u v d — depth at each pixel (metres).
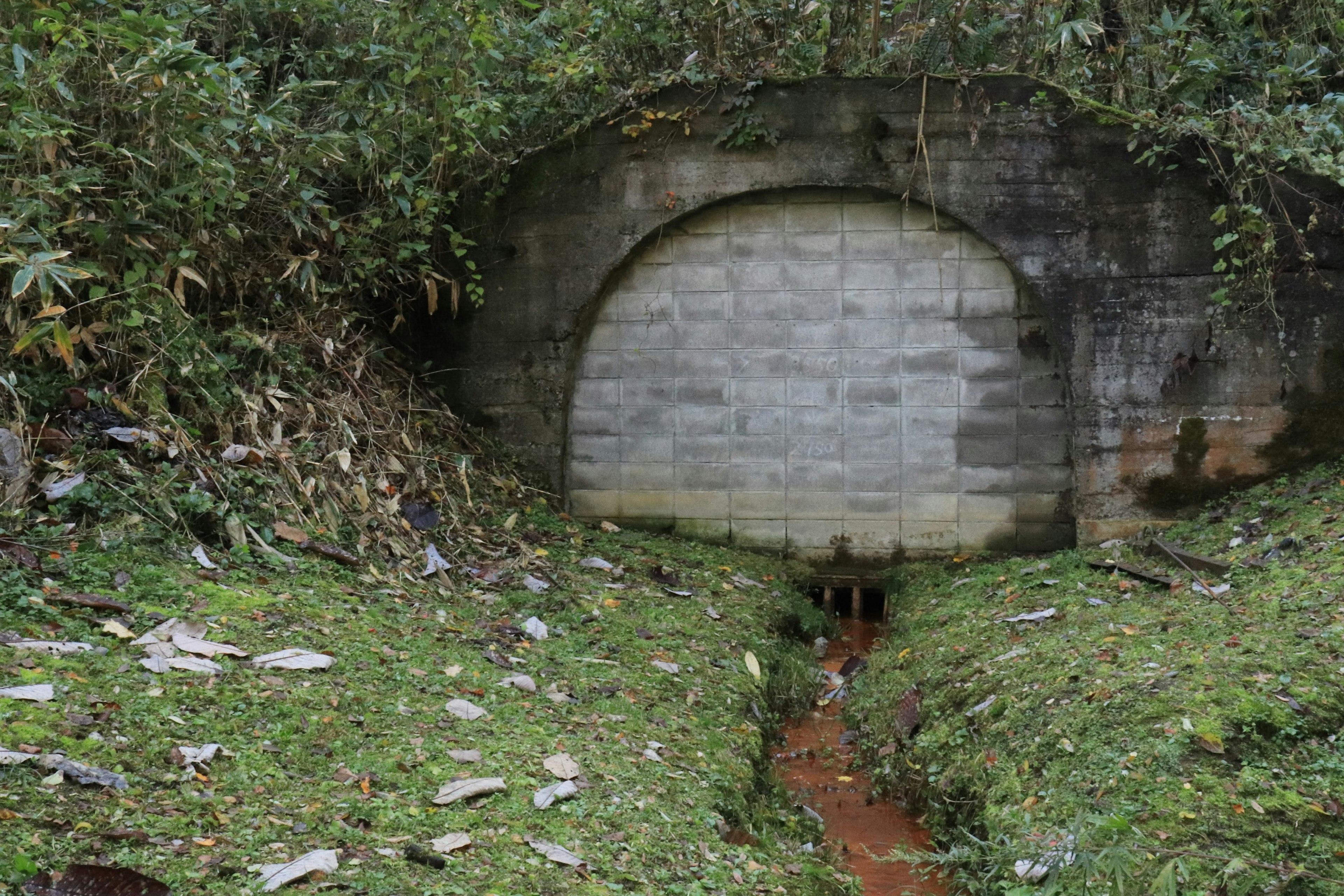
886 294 7.48
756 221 7.55
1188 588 5.91
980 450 7.46
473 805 3.39
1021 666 5.20
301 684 3.88
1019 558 7.36
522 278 7.64
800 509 7.66
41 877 2.54
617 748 4.09
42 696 3.32
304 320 6.57
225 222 6.14
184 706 3.52
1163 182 6.96
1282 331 6.89
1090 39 7.70
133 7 6.38
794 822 4.41
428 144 7.18
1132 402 7.11
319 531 5.39
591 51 7.46
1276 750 4.03
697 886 3.28
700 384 7.69
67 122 4.98
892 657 6.23
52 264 4.53
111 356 5.25
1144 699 4.37
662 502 7.77
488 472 7.41
